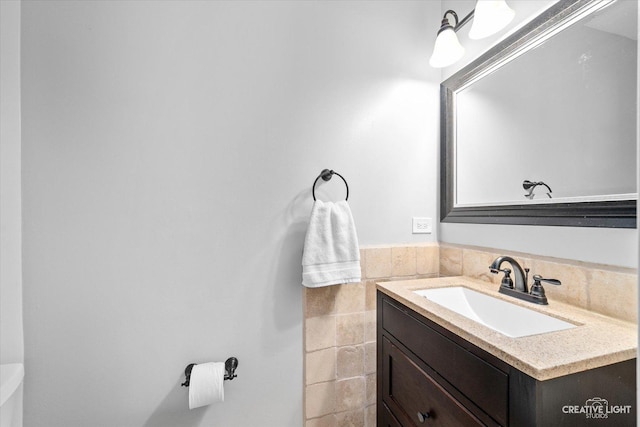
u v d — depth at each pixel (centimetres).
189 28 112
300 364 126
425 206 146
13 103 95
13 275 95
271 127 122
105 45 103
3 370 92
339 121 132
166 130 110
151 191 108
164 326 110
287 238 125
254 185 120
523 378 55
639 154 42
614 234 78
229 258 117
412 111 145
